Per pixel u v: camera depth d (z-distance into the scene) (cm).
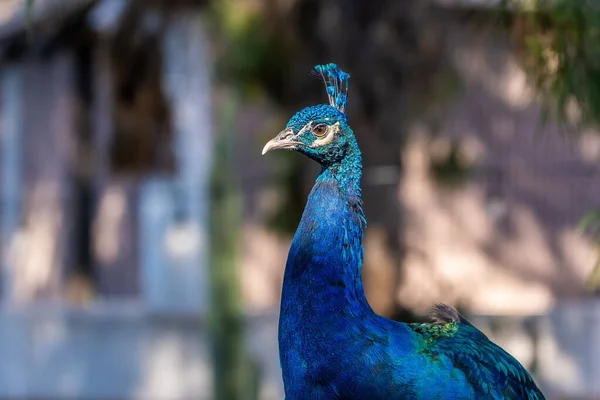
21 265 1584
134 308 1398
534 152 1469
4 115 1567
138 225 1598
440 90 1074
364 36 959
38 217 1602
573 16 604
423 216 1462
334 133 445
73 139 1483
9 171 1569
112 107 1327
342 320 424
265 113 1323
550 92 670
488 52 1412
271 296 1463
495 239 1478
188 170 1332
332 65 472
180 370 1370
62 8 1324
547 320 1329
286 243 1384
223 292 1116
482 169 1469
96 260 1611
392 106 970
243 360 1124
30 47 1406
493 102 1450
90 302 1486
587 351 1325
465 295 1369
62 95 1579
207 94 1297
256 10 993
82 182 1498
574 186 1459
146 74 1308
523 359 1324
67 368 1411
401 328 433
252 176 1287
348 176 445
